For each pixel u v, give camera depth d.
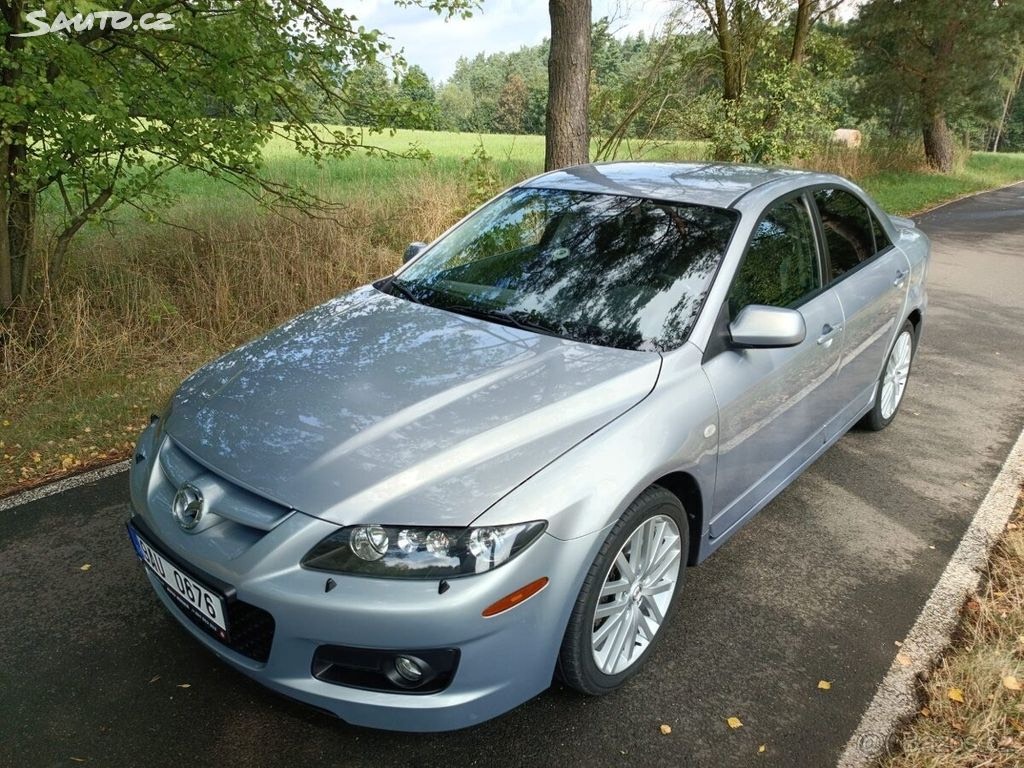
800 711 2.49
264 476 2.18
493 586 2.02
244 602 2.08
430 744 2.31
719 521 2.95
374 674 2.10
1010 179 26.44
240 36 5.43
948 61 23.16
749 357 2.90
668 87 13.10
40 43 4.58
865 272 3.94
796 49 15.72
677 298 2.88
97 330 5.65
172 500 2.34
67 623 2.79
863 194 4.28
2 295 5.41
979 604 3.08
